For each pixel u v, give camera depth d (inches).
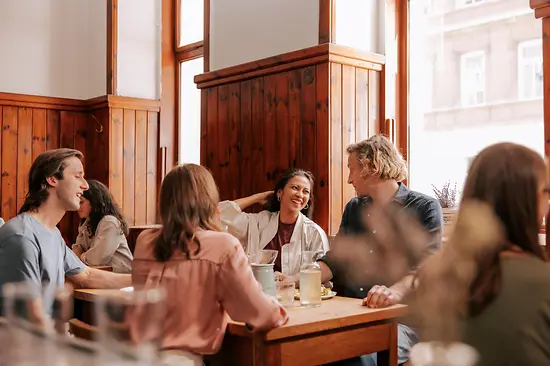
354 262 102.6
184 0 207.3
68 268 91.6
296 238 121.1
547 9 100.7
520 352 38.9
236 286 68.5
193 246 70.6
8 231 80.5
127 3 203.2
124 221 149.5
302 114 136.4
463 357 38.4
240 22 157.5
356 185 104.2
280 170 141.7
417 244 93.0
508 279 39.8
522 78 115.8
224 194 156.5
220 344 70.3
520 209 40.8
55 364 32.2
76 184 87.0
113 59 200.2
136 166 203.3
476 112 124.6
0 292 37.6
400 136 140.3
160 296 35.1
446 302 39.5
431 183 133.5
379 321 79.3
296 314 75.2
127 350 33.8
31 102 197.6
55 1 206.2
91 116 207.2
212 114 161.0
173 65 209.5
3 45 195.3
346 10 135.3
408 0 139.9
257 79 148.0
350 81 134.2
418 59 137.6
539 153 42.3
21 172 196.2
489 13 122.0
